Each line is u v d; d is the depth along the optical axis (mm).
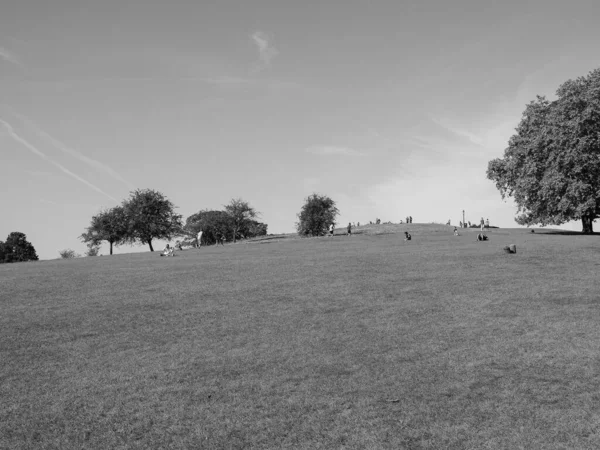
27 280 39656
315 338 21469
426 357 18844
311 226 101188
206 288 33062
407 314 25016
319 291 30938
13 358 19953
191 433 13711
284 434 13539
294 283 33938
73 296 31766
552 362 17844
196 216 166000
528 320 23219
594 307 25094
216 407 15156
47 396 16266
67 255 151375
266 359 19047
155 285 34906
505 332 21578
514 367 17578
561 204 66625
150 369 18406
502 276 33969
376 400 15312
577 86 69312
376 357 18938
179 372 18000
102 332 23328
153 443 13289
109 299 30359
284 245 70750
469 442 12875
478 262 40375
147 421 14406
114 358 19750
